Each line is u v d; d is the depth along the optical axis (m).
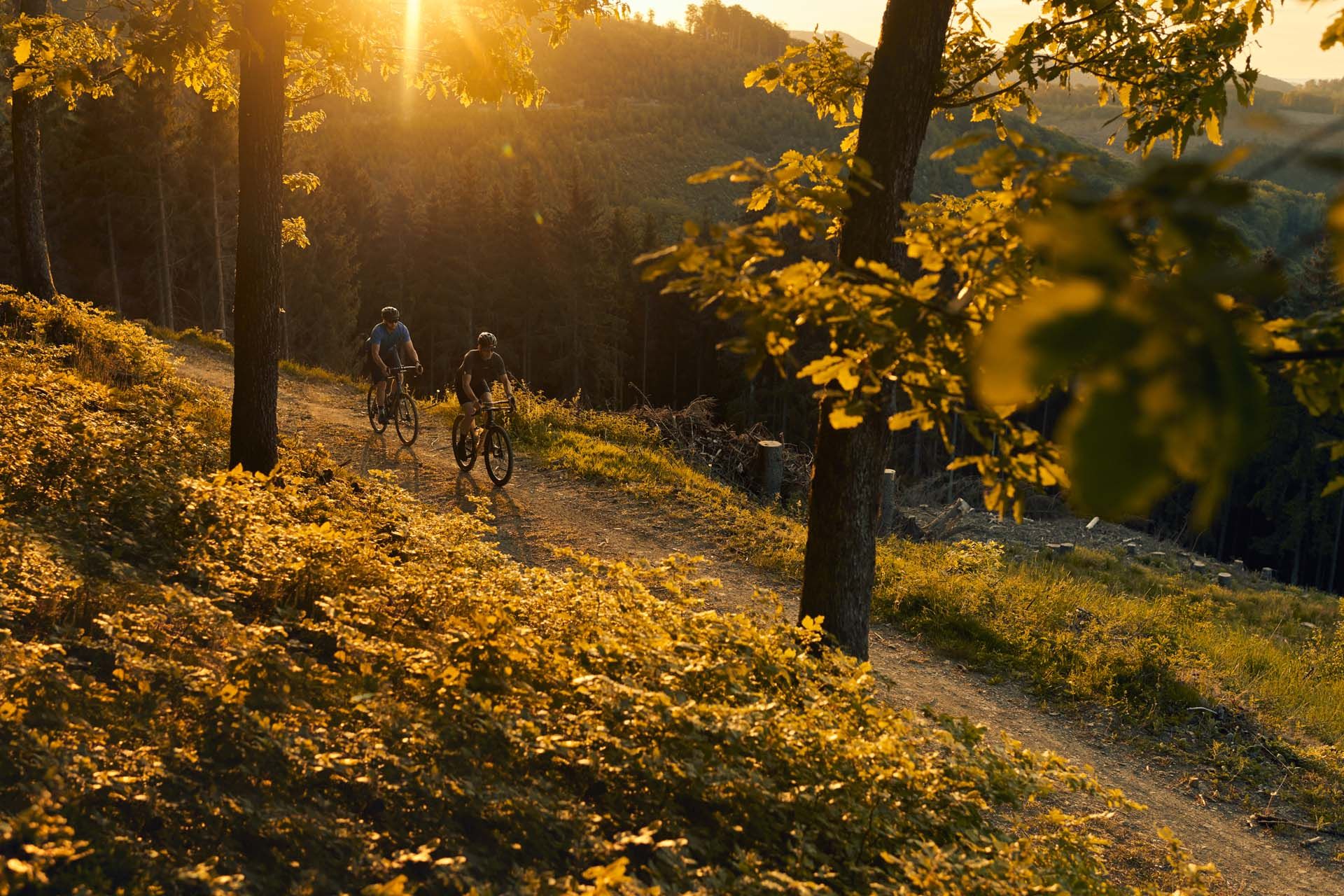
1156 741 8.10
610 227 69.38
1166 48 5.59
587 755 4.13
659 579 7.07
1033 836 4.84
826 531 6.59
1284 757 8.00
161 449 8.29
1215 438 0.74
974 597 10.43
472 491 12.45
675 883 3.48
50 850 2.71
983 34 6.56
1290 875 6.45
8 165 42.59
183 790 3.45
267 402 9.21
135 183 42.34
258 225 8.89
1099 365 0.77
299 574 6.05
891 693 8.23
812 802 4.07
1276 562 57.56
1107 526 23.30
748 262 2.34
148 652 4.39
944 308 2.17
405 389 14.52
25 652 3.83
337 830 3.38
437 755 3.93
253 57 8.31
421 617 5.98
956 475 27.31
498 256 62.44
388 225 70.69
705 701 4.95
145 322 23.67
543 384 61.66
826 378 2.47
